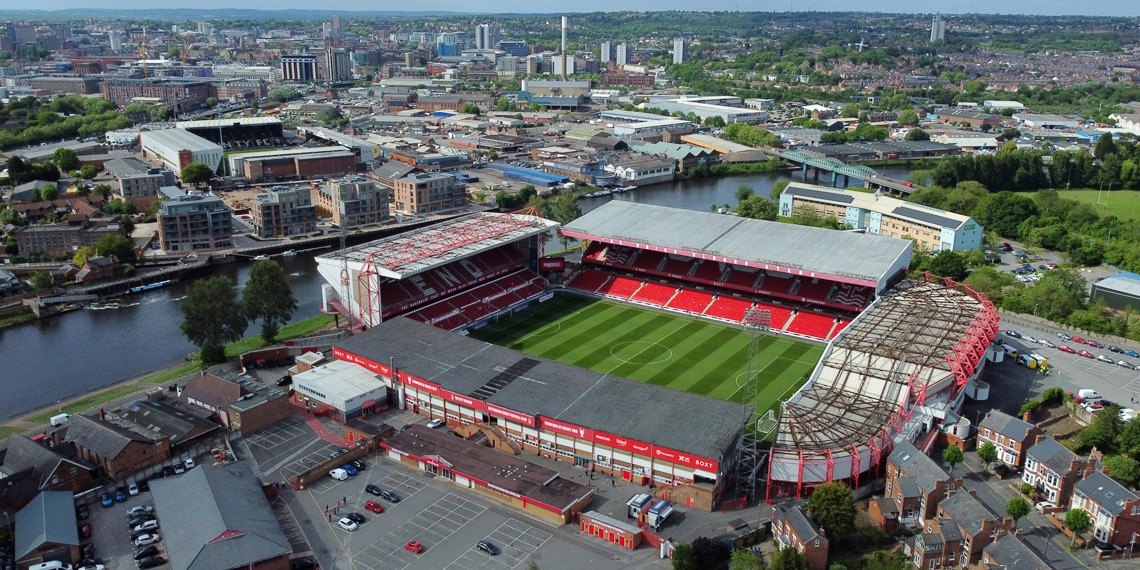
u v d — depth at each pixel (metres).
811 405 159.88
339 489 145.12
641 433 147.62
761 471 151.25
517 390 165.62
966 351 174.88
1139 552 127.12
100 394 186.00
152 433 156.12
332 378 178.50
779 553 116.94
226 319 198.88
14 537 127.69
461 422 167.62
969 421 162.25
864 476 147.00
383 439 160.38
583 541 131.25
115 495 140.38
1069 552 127.31
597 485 147.38
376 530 133.00
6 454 147.75
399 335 193.25
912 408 157.62
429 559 125.81
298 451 157.50
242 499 132.00
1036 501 140.88
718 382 190.50
